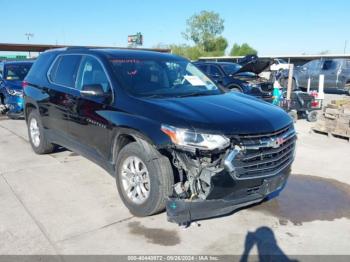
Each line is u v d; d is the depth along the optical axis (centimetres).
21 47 2625
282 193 489
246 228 389
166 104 385
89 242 355
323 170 593
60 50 588
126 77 442
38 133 643
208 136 333
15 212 415
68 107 511
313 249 352
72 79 518
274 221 407
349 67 1908
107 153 441
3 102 1123
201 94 448
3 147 707
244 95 480
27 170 562
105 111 429
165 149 355
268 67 1193
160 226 386
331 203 459
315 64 2058
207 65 1365
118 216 408
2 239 357
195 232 377
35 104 608
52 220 397
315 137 841
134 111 389
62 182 511
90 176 536
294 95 1050
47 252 337
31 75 646
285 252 346
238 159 336
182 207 343
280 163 381
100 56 477
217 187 334
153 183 372
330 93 2130
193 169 342
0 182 511
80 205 436
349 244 363
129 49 539
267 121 367
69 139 530
